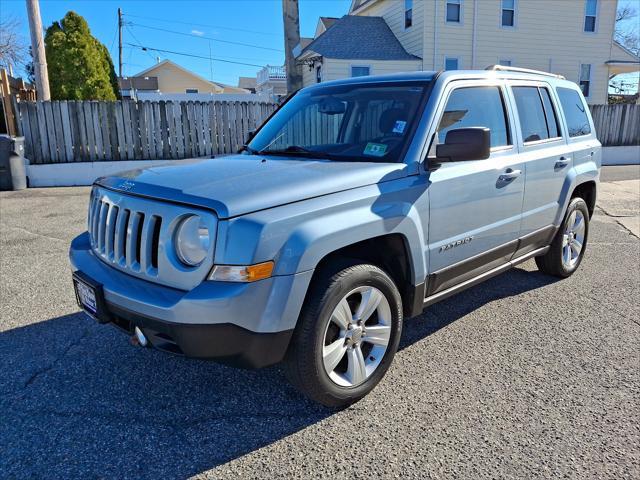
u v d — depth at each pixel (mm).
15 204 9414
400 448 2613
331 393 2832
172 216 2559
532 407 2955
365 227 2801
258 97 25938
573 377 3285
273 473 2449
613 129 18062
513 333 3949
